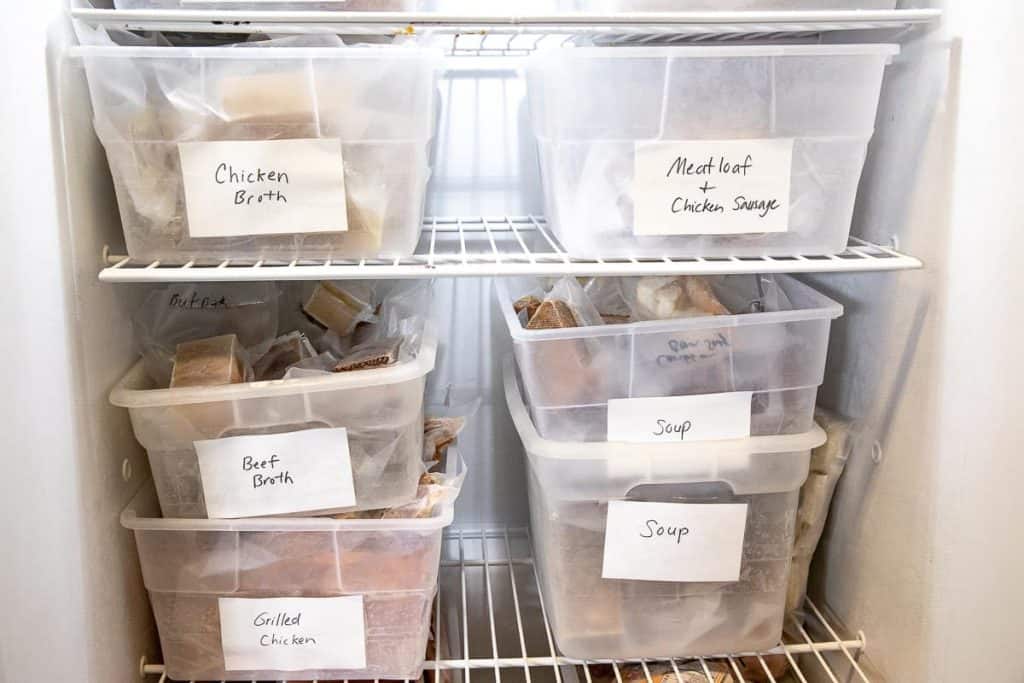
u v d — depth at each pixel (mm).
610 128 768
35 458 746
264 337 963
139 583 902
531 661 907
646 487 866
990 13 727
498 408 1188
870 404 944
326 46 852
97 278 794
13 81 699
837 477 981
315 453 818
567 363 839
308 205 757
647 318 919
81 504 761
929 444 823
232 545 827
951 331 793
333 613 843
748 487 870
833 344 1036
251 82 730
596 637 897
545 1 1064
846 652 932
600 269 763
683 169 778
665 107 764
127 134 736
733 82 761
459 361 1174
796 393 864
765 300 958
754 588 897
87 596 771
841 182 797
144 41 895
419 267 761
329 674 867
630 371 844
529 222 1114
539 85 838
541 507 926
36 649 773
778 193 788
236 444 808
